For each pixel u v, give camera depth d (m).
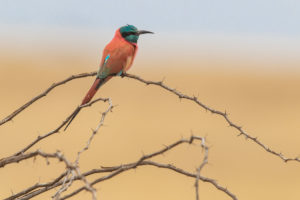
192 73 46.25
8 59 48.66
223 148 22.52
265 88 38.25
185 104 32.25
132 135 23.44
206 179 4.53
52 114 26.83
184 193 16.97
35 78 37.97
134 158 20.30
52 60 49.84
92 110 28.25
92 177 17.62
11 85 34.72
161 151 4.21
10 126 24.03
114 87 35.41
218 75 44.31
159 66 63.50
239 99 34.38
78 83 37.19
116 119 26.78
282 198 17.09
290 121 27.62
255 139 5.23
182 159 20.12
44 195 13.89
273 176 19.03
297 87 38.81
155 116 28.05
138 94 34.12
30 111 27.22
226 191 4.47
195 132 25.06
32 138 22.19
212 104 32.44
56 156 3.96
